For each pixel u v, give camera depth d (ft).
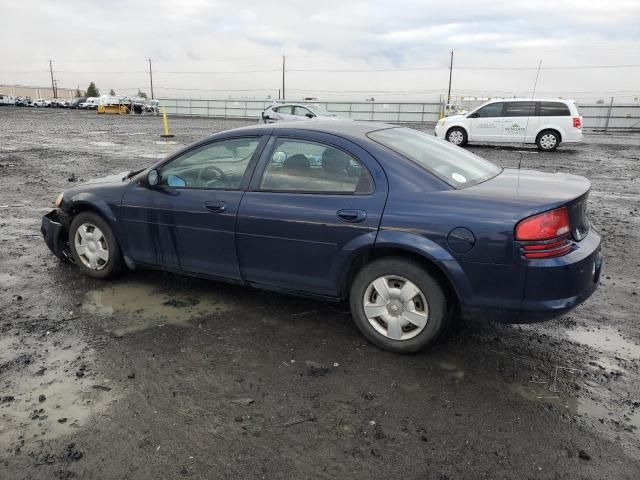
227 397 10.11
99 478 8.00
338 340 12.50
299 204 12.32
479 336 12.76
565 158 53.36
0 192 31.63
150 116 170.60
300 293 13.01
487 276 10.61
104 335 12.66
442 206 11.00
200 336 12.64
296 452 8.58
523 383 10.69
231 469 8.18
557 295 10.37
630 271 17.88
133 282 16.19
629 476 8.09
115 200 15.26
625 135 95.61
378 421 9.40
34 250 19.65
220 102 169.58
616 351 12.12
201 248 13.94
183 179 14.34
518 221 10.31
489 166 13.99
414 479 8.01
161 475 8.05
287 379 10.77
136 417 9.47
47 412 9.60
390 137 13.08
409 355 11.80
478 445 8.77
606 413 9.71
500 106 62.85
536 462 8.38
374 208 11.49
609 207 28.94
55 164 44.65
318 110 80.02
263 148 13.23
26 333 12.74
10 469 8.18
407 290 11.49
